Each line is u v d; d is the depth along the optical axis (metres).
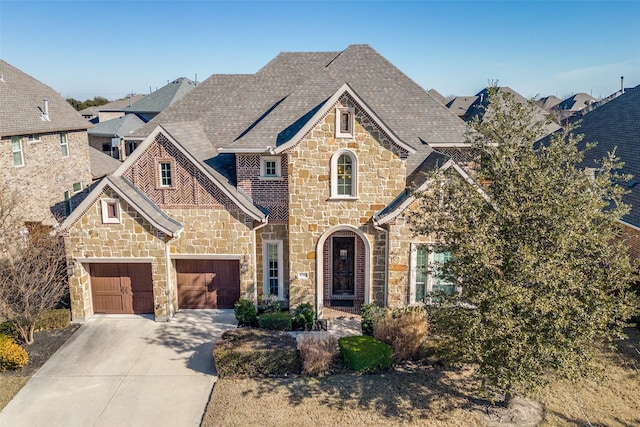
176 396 16.05
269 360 16.92
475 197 13.20
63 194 36.56
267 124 22.70
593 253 12.28
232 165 23.89
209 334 20.50
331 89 23.88
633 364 16.92
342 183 21.11
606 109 33.19
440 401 15.34
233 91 28.34
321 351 17.14
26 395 16.06
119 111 65.56
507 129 14.08
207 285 22.81
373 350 17.09
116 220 20.86
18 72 37.59
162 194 21.59
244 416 14.66
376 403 15.27
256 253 22.73
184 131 23.48
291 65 27.64
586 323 11.56
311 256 21.56
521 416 14.46
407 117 24.52
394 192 20.86
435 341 18.08
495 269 12.52
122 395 16.11
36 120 33.53
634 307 12.08
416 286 21.16
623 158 26.06
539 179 12.34
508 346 12.12
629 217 21.22
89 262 21.38
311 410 14.93
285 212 22.48
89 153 42.94
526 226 12.36
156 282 21.38
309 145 20.58
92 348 19.23
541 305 11.20
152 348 19.25
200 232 21.77
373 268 21.56
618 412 14.56
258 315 21.77
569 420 14.26
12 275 19.34
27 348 19.12
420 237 20.58
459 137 23.64
